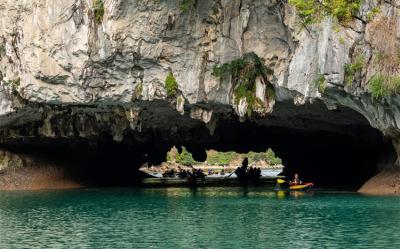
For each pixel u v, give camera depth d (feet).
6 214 88.12
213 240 65.46
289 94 101.55
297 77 96.84
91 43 104.68
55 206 97.91
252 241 64.69
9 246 64.34
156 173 277.03
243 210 89.92
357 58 91.56
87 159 151.43
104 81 108.17
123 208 94.79
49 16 107.76
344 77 92.43
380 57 90.68
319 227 72.59
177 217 83.10
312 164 175.42
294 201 101.86
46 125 128.67
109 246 63.36
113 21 101.86
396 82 89.51
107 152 155.33
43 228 75.00
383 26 90.02
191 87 105.60
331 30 91.86
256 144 169.48
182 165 306.55
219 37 103.14
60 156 145.38
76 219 82.38
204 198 112.16
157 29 102.37
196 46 104.12
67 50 106.83
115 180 158.40
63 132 130.41
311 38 94.68
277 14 97.30
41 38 108.68
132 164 172.65
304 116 116.98
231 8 101.04
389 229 70.28
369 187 114.52
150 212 89.04
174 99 107.96
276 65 100.73
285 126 129.49
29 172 136.46
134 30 102.37
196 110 110.52
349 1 91.04
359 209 87.20
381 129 99.40
